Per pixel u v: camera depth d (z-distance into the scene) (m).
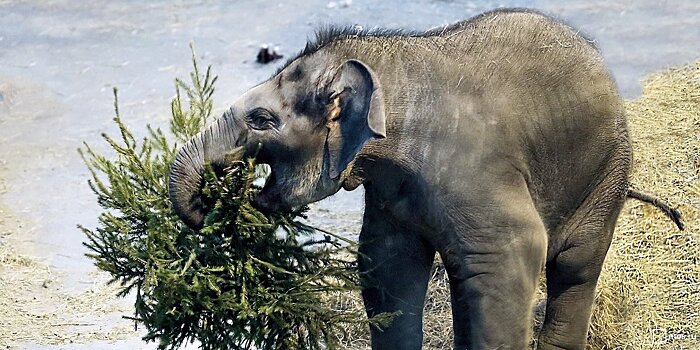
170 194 8.54
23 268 12.93
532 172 9.11
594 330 11.04
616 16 20.14
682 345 10.98
